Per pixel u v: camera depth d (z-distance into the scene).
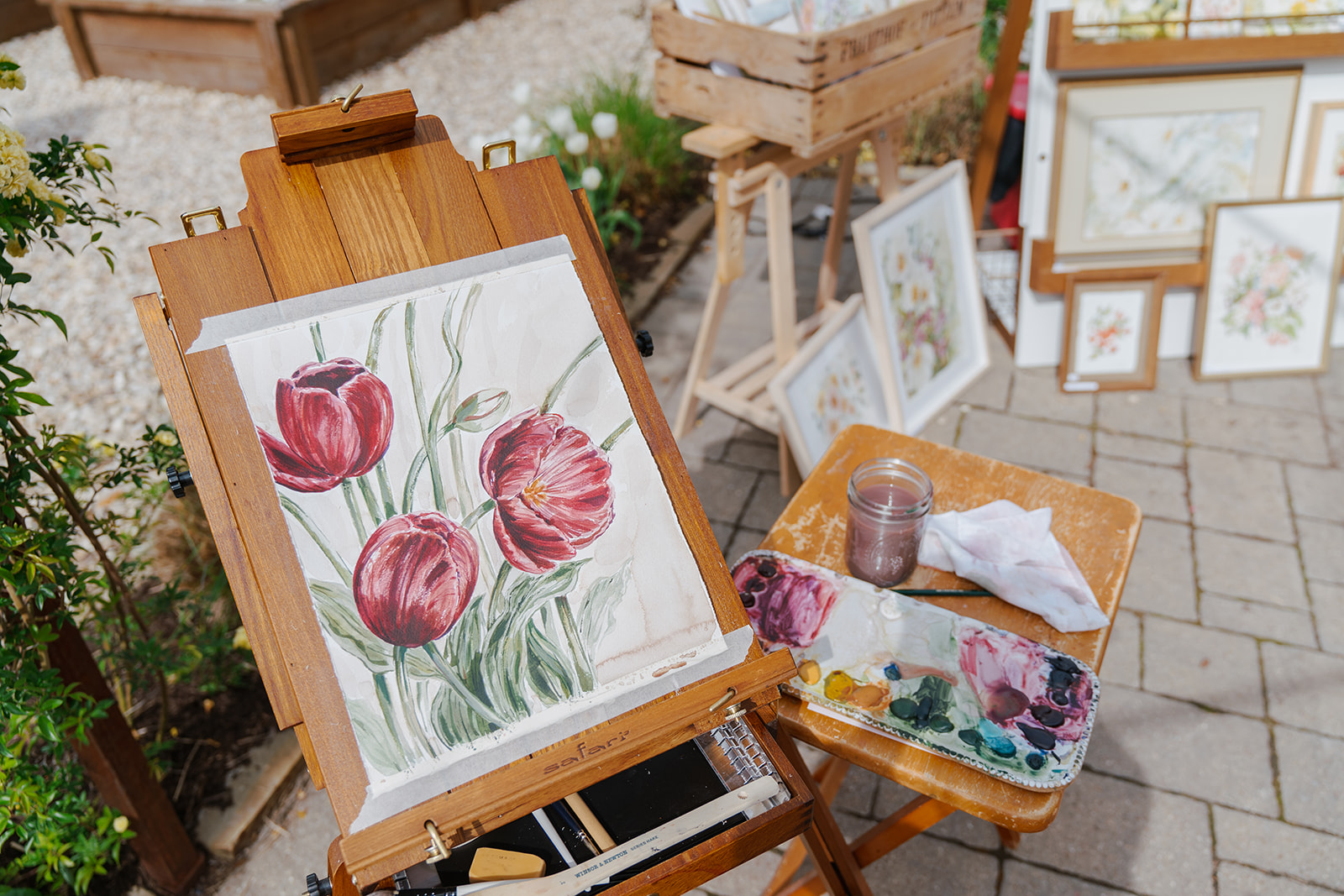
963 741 1.09
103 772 1.61
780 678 1.01
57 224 1.45
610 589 1.01
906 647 1.21
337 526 0.94
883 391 2.77
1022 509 1.47
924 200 2.83
